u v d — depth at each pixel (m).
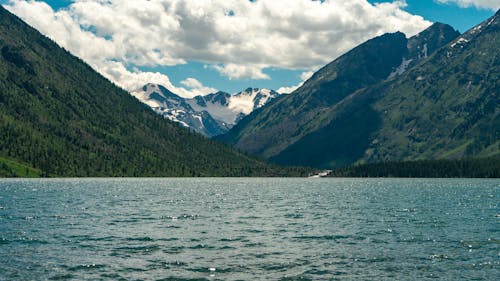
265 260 55.12
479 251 60.34
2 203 126.69
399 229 81.19
